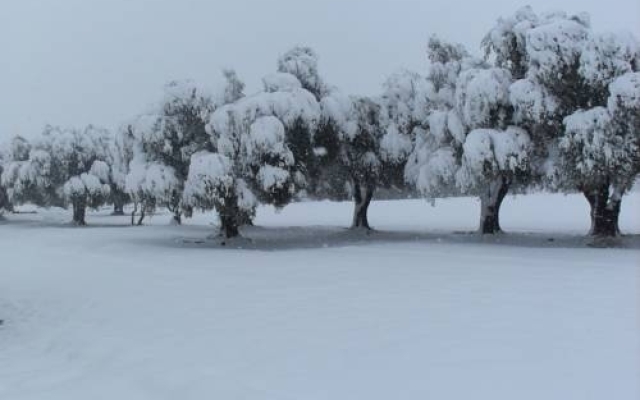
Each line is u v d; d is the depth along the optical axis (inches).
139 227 1640.0
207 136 1121.4
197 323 397.7
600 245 854.5
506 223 1502.2
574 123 832.9
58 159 1812.3
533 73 890.1
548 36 864.9
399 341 326.0
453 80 1119.0
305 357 303.3
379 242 1048.2
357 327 362.9
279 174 1015.0
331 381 264.2
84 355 339.6
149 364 309.0
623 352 290.2
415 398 239.1
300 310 422.3
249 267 694.5
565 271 575.8
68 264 823.7
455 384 252.5
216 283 573.6
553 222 1509.6
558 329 339.6
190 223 1963.6
